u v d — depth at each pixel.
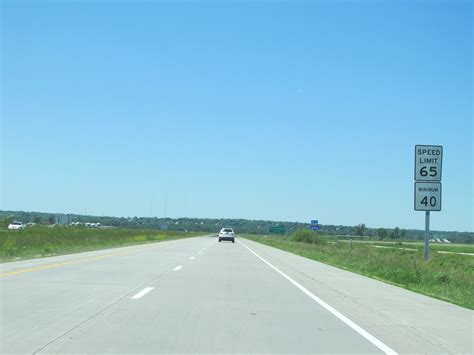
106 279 18.61
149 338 9.58
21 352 8.43
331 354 8.87
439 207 25.28
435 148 25.12
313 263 31.88
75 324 10.64
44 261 26.11
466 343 10.15
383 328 11.37
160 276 20.33
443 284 21.38
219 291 16.42
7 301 13.23
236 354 8.65
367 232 172.00
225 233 71.19
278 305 13.98
